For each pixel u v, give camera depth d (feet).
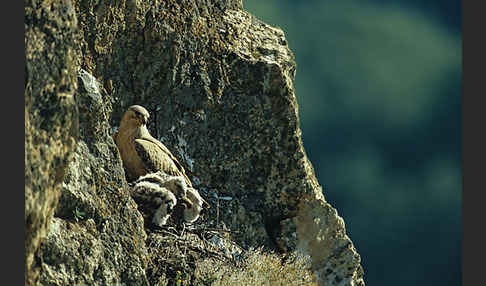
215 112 62.03
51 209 38.42
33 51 35.88
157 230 52.39
